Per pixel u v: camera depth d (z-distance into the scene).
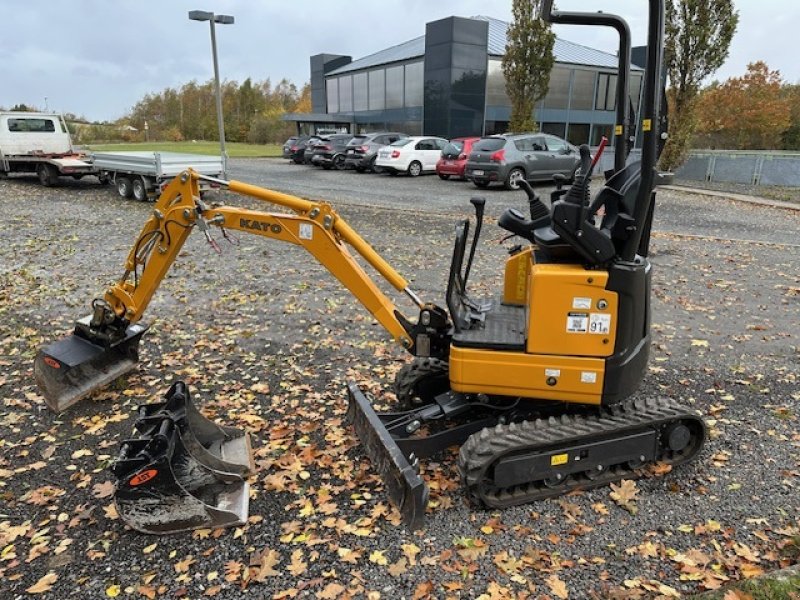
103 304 4.55
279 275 8.47
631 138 3.89
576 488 3.65
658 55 3.06
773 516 3.45
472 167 17.69
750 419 4.54
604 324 3.37
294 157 27.41
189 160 14.64
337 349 5.90
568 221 3.25
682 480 3.78
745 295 7.63
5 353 5.77
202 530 3.36
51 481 3.85
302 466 3.96
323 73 39.25
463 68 27.00
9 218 12.48
